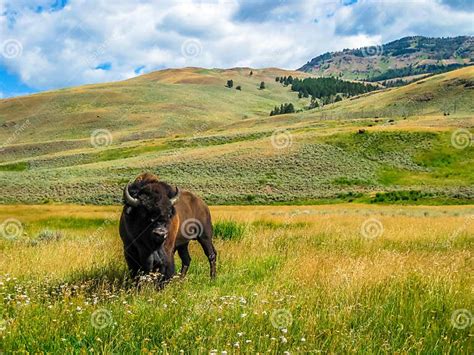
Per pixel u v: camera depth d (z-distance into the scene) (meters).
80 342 4.50
